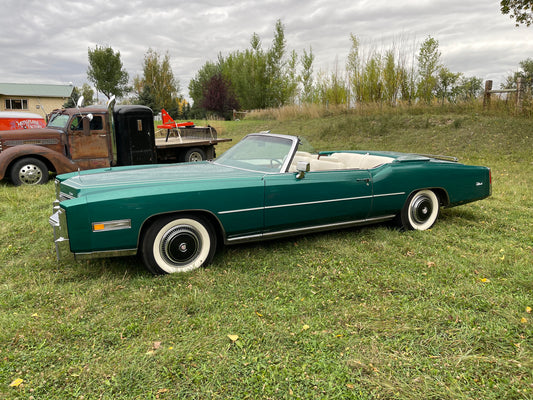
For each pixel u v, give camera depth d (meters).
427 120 15.62
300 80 29.94
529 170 10.20
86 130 9.11
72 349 2.61
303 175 4.29
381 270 3.95
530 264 4.05
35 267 3.92
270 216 4.12
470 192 5.63
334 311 3.14
